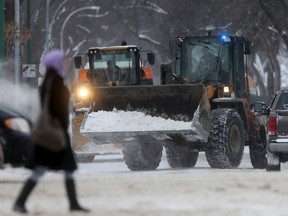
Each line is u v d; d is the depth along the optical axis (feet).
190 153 192.75
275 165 159.43
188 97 170.40
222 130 174.70
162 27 499.10
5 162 109.19
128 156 182.39
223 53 197.26
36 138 76.95
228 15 452.35
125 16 547.08
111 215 73.31
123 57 231.30
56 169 77.87
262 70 525.75
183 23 469.98
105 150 206.49
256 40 456.04
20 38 301.43
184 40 199.52
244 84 199.00
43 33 517.55
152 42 533.14
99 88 175.11
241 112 186.60
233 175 121.60
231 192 90.33
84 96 207.21
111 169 187.01
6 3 315.37
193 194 88.69
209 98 181.16
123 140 175.94
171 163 193.88
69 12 572.51
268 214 74.28
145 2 510.58
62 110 77.36
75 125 204.23
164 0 506.89
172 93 170.91
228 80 196.54
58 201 85.51
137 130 169.89
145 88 172.24
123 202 82.48
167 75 189.57
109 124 172.04
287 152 157.79
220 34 197.47
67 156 77.92
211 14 457.68
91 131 171.63
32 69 298.35
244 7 445.78
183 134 169.27
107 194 89.86
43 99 77.41
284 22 401.49
